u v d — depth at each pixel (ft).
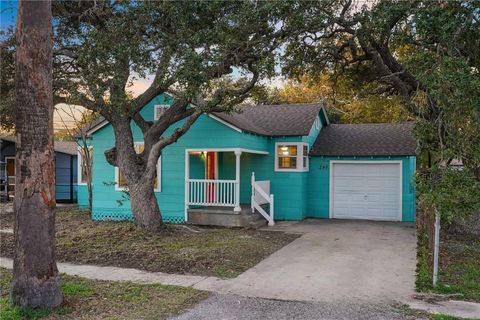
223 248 32.19
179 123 47.42
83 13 36.73
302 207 51.67
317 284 23.27
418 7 32.37
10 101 37.99
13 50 37.19
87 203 60.95
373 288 22.54
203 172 52.16
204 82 33.01
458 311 19.01
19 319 17.48
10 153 72.49
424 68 28.53
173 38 34.40
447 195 22.25
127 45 34.35
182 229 40.88
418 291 22.06
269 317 18.17
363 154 51.70
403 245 34.63
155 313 18.57
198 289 22.22
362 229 43.37
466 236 37.73
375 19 33.22
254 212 47.16
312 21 33.94
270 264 27.89
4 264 27.73
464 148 25.00
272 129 53.06
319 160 54.08
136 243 33.76
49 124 18.75
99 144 50.21
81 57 34.37
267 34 34.94
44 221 18.66
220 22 33.99
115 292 21.49
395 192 51.29
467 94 24.91
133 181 39.27
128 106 37.42
